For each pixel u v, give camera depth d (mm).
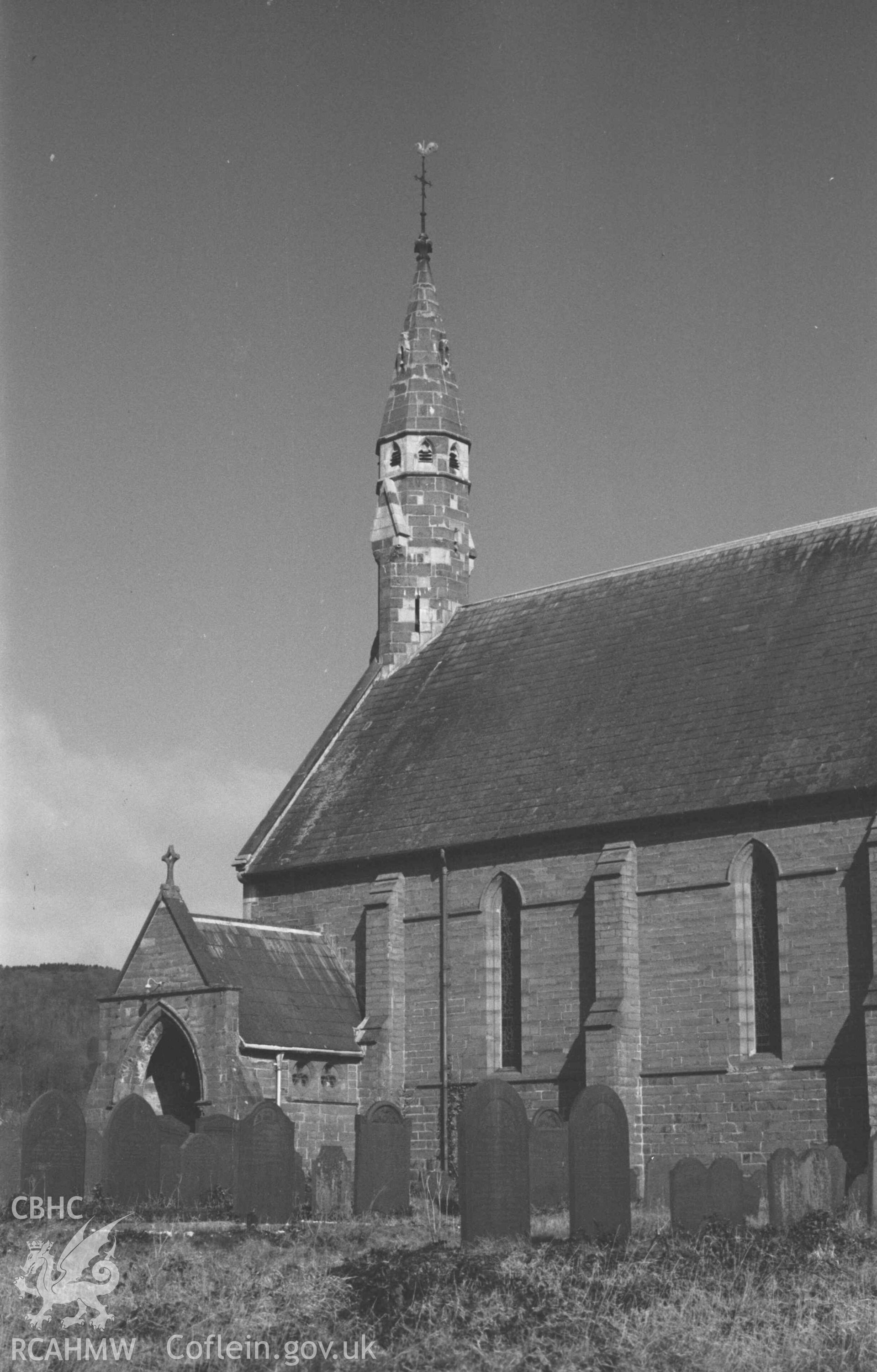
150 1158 40406
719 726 56156
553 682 64000
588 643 64750
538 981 56688
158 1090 58562
